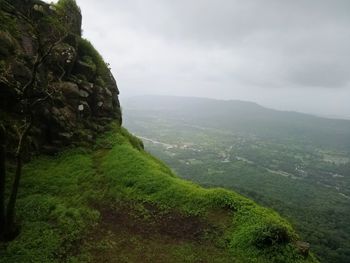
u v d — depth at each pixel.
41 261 13.62
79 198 18.97
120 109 32.50
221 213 18.17
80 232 15.97
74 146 24.16
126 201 19.31
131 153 23.95
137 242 15.80
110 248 15.12
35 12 24.67
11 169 19.45
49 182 19.94
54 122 23.28
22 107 20.98
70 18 29.39
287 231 16.20
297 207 128.25
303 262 14.95
